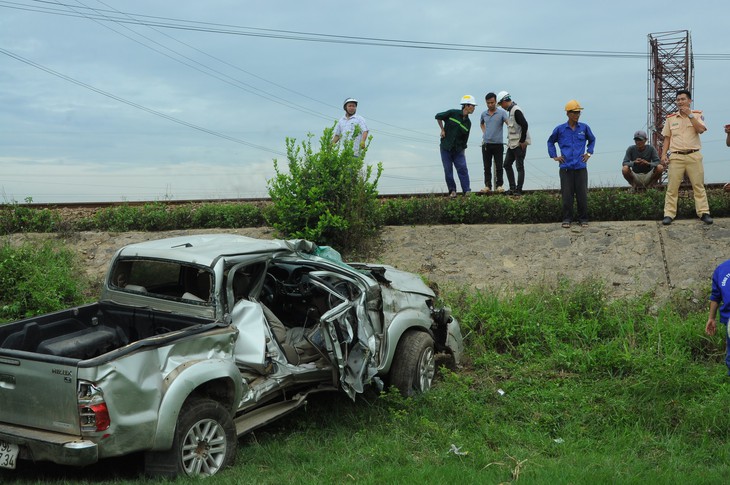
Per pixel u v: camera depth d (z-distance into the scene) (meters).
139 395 4.86
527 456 5.79
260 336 6.09
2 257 10.62
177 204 14.94
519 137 13.34
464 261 11.48
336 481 5.10
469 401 7.15
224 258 6.11
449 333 8.09
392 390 6.94
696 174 11.34
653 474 5.29
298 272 7.26
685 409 6.80
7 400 4.95
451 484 4.96
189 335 5.34
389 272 7.91
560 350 8.49
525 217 12.45
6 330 5.59
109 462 5.65
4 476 5.28
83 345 5.79
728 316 6.84
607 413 6.91
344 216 11.75
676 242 11.05
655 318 9.21
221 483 4.85
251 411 6.16
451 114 13.23
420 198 13.46
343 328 6.57
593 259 11.03
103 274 11.66
